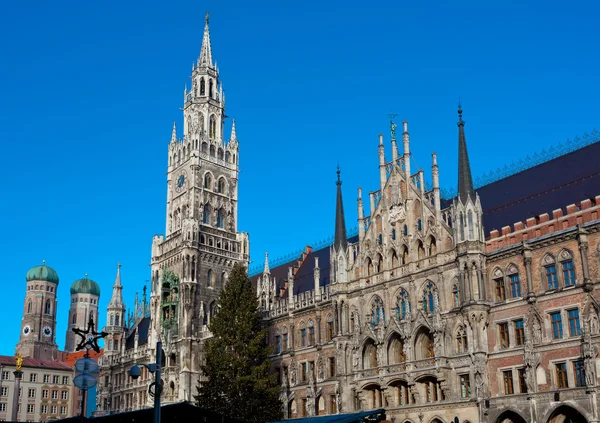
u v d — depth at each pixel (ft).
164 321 344.28
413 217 239.30
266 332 279.28
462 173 222.28
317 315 274.77
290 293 291.58
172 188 369.91
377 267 248.11
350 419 180.55
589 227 188.96
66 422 189.26
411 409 219.00
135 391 369.91
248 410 249.34
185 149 367.04
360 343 242.58
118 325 427.74
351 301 253.65
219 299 282.77
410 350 222.89
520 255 205.05
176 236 352.69
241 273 287.07
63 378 506.89
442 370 210.38
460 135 228.02
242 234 364.99
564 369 186.80
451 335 214.69
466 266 212.02
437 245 225.97
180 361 326.24
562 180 218.18
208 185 362.33
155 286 360.07
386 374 228.22
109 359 407.85
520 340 199.62
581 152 223.10
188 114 377.09
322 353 268.82
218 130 378.53
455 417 205.46
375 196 257.96
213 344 270.05
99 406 399.85
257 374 261.03
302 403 272.51
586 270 186.29
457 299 216.13
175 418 183.11
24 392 484.74
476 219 216.33
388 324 232.32
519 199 227.40
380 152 258.37
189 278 335.67
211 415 182.39
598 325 180.96
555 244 197.26
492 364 203.31
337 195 272.92
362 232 257.55
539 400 187.11
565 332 188.55
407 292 232.94
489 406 198.90
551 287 196.34
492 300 209.97
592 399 174.29
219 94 386.32
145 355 366.22
